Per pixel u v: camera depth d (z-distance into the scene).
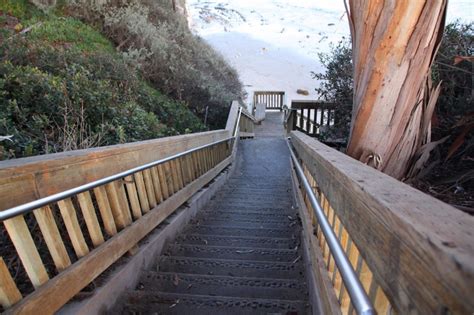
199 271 2.89
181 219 3.85
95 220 2.14
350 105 5.53
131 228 2.51
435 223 0.72
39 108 3.61
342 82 5.91
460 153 3.13
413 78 2.42
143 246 2.78
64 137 3.23
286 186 6.88
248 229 4.05
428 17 2.25
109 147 2.39
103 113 4.31
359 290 0.98
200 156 5.15
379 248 0.93
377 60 2.41
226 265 2.97
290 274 2.85
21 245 1.55
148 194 3.04
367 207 1.05
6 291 1.42
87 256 1.95
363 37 2.52
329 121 6.43
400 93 2.45
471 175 2.73
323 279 1.71
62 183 1.84
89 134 3.76
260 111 18.81
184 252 3.27
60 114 3.69
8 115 3.22
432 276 0.63
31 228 2.21
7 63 3.91
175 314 2.20
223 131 7.11
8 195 1.47
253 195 6.06
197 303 2.29
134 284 2.50
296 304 2.27
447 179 2.82
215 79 11.88
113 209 2.44
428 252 0.65
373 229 0.99
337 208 1.58
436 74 3.40
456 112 3.33
